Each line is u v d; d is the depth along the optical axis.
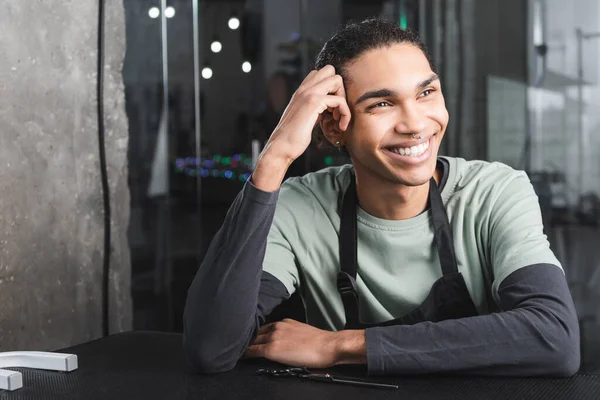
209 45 2.62
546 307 0.97
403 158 1.07
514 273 1.05
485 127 2.61
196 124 2.48
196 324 1.00
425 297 1.17
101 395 0.90
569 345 0.94
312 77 1.10
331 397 0.86
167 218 2.15
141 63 2.01
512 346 0.94
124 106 1.93
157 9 2.04
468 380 0.93
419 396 0.86
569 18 2.48
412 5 2.65
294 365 1.02
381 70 1.06
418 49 1.08
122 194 1.94
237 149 2.74
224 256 1.03
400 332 0.97
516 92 2.57
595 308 2.51
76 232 1.68
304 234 1.22
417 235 1.16
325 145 1.31
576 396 0.85
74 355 1.03
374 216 1.18
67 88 1.64
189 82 2.45
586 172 2.53
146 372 1.01
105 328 1.71
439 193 1.17
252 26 2.71
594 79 2.48
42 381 0.97
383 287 1.17
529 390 0.88
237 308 1.01
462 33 2.59
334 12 2.73
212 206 2.69
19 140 1.49
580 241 2.54
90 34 1.72
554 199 2.57
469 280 1.16
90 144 1.74
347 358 0.99
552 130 2.55
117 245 1.90
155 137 2.09
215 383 0.94
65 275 1.64
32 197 1.53
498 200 1.16
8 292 1.46
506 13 2.54
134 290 1.99
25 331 1.51
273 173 1.04
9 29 1.45
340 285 1.18
